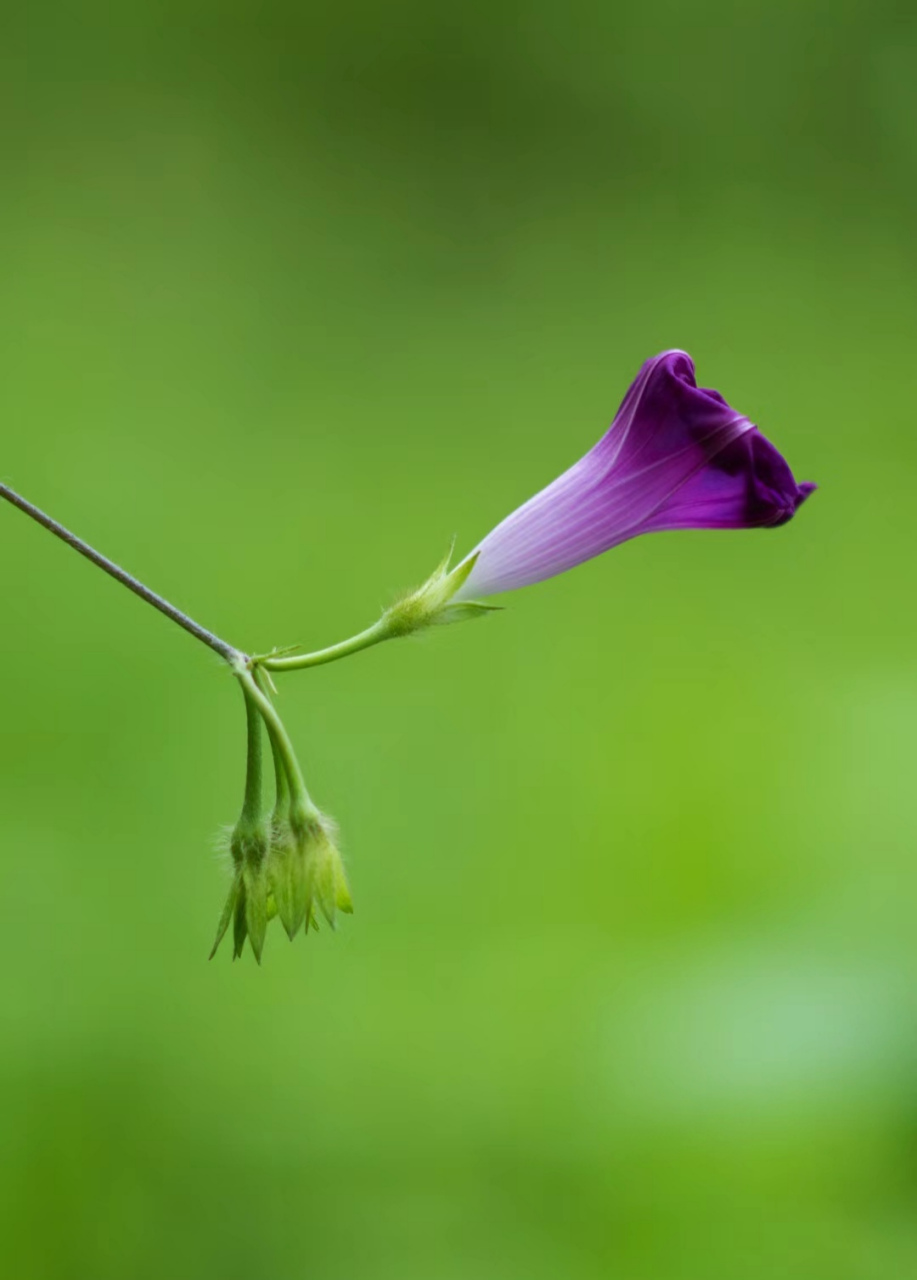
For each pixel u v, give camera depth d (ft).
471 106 9.52
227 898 3.11
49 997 3.90
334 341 8.13
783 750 4.97
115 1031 3.88
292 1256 3.72
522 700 5.40
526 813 4.79
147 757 4.86
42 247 8.04
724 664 5.67
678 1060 3.70
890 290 8.93
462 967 4.16
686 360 3.17
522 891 4.50
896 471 7.39
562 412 8.01
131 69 8.82
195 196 8.63
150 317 7.82
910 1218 3.64
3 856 4.33
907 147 9.61
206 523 6.29
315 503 6.72
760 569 6.36
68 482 6.36
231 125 8.95
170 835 4.58
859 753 4.92
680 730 5.14
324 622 5.93
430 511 6.95
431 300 8.67
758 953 3.76
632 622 5.89
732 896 4.28
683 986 3.75
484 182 9.41
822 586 6.36
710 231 9.33
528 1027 3.91
